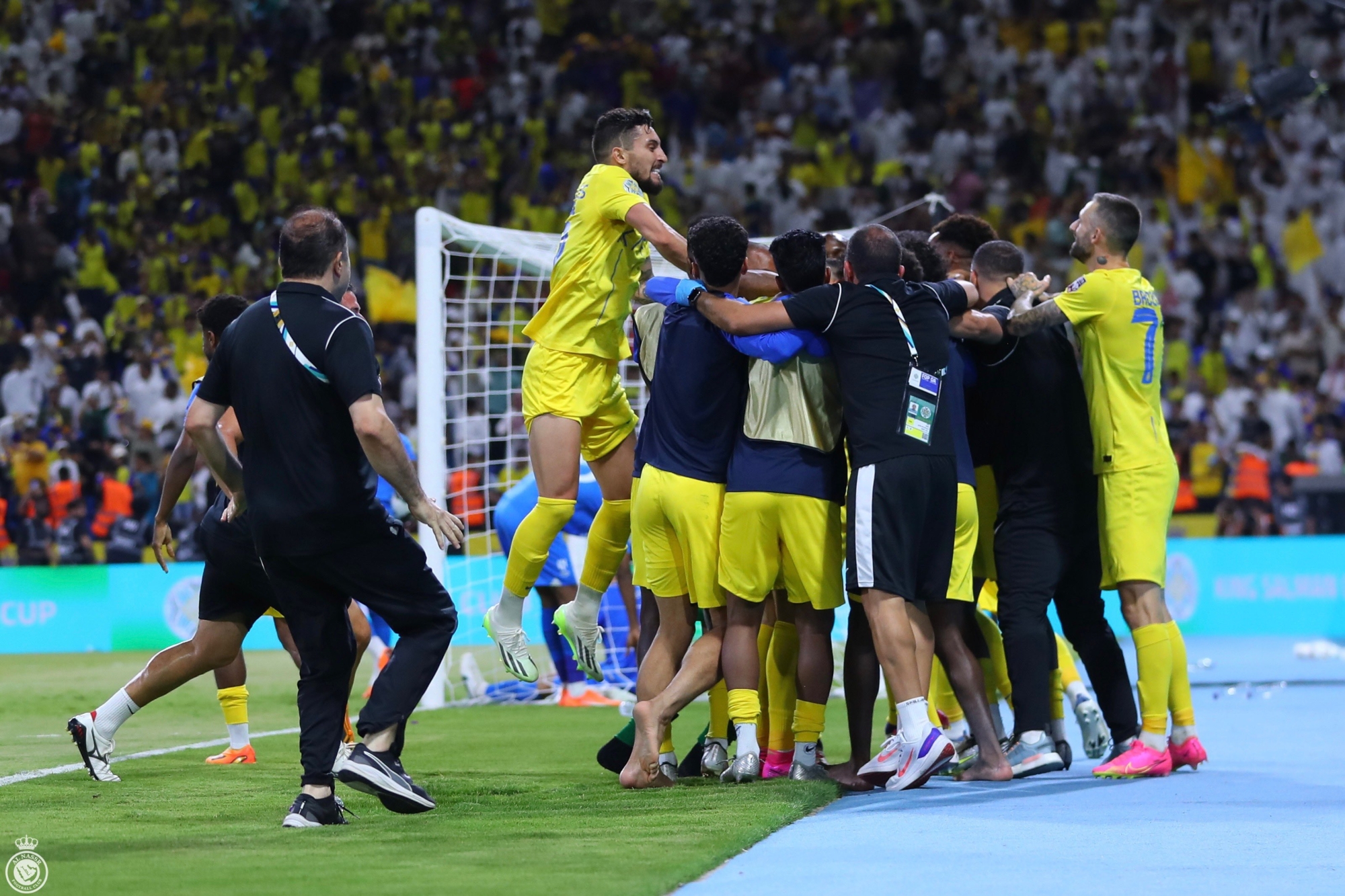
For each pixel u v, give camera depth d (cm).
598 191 1822
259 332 1466
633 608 2936
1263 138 3825
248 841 1362
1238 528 5181
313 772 1478
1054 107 7256
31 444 5238
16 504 5166
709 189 7069
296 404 1451
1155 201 6856
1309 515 5169
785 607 1848
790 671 1848
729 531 1744
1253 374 5872
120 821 1525
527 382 1897
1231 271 6562
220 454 1544
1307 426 5712
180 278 6681
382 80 7475
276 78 7475
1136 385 1864
